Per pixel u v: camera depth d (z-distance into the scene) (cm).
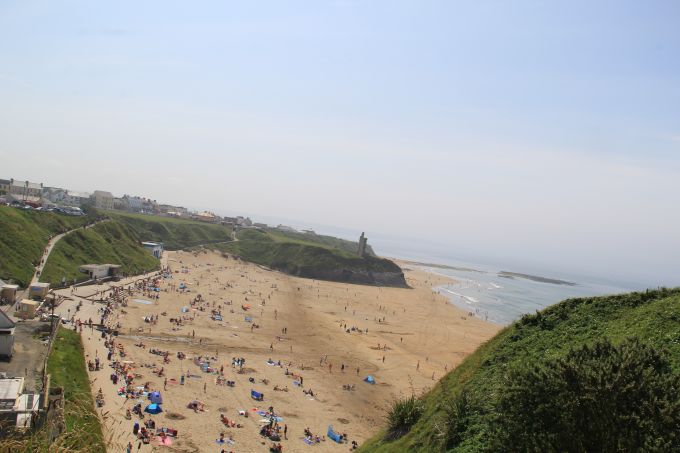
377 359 7875
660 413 1559
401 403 3020
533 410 1794
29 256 8738
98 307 8094
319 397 5834
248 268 18200
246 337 8144
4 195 15138
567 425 1667
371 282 18988
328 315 11356
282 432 4694
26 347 4722
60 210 13738
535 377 1858
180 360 6369
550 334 2848
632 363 1759
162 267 14450
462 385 2747
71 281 9094
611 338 2541
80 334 6275
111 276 10794
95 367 5188
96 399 4328
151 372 5697
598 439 1617
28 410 2248
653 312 2588
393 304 14362
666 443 1499
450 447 2197
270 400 5494
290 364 6988
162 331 7650
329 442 4641
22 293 7306
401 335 10000
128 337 6994
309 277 18525
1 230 8719
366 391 6284
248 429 4625
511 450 1800
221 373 6103
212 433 4403
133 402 4669
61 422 1184
